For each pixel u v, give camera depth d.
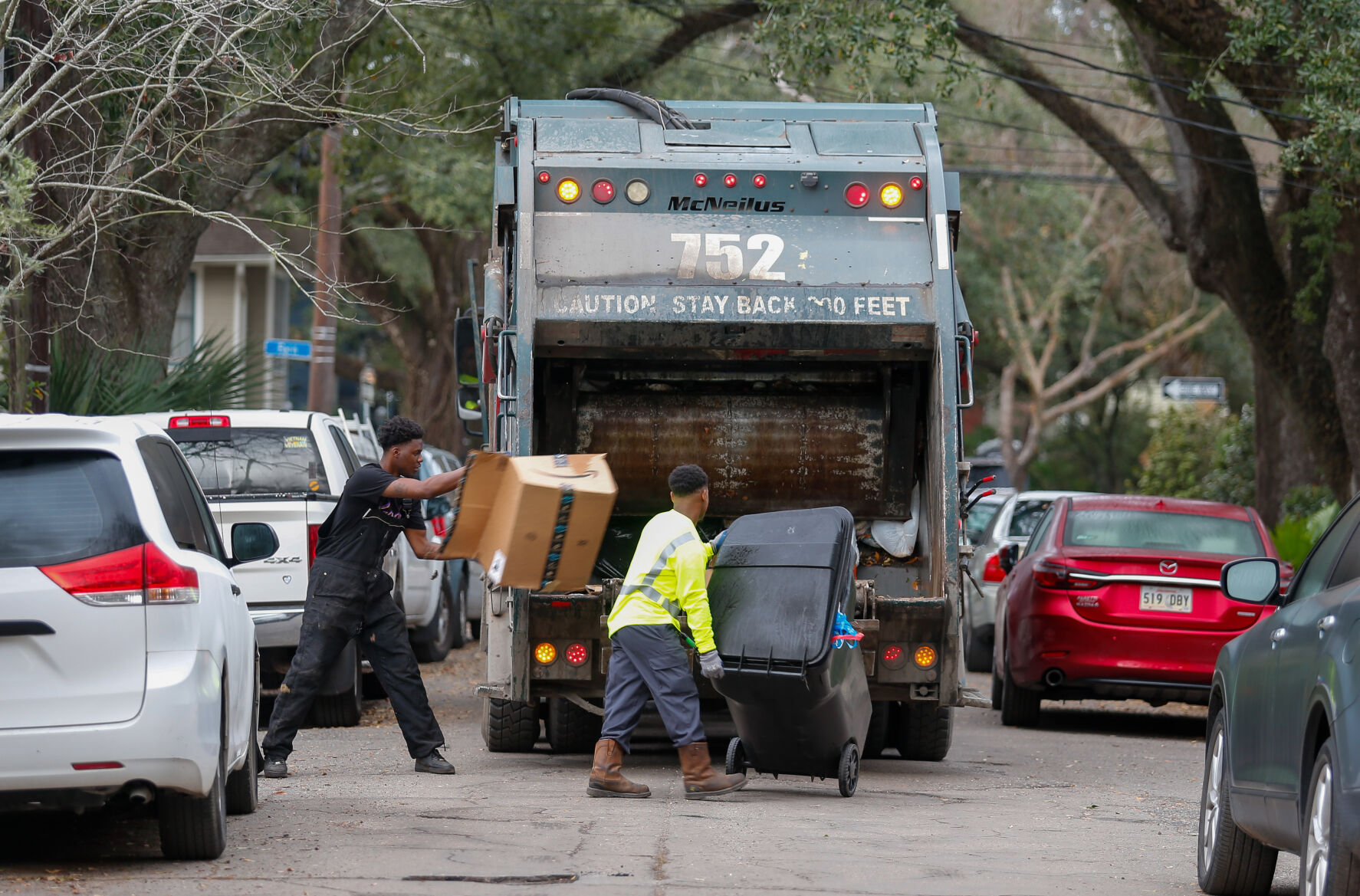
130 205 28.62
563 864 13.12
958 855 14.17
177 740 12.13
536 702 19.80
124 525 12.31
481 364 23.05
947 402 19.03
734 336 19.27
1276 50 38.62
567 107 21.27
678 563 16.70
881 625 18.72
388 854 13.49
